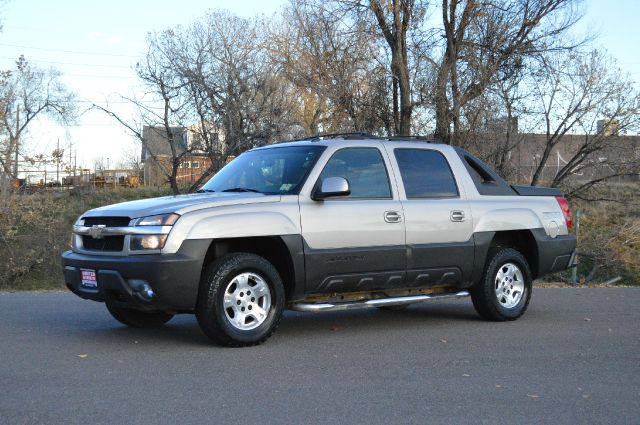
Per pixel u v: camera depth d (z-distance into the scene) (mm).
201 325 6566
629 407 4992
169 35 28344
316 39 24297
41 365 5902
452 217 7945
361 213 7273
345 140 7551
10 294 10977
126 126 28609
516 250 8688
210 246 6852
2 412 4629
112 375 5602
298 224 6895
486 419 4664
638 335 7719
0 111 27375
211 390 5215
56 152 26484
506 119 23031
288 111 28875
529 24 23109
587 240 20984
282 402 4953
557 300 10719
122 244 6504
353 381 5555
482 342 7219
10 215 21281
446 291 8266
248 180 7520
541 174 25281
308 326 8109
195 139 29219
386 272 7438
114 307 7422
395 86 24125
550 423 4617
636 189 27766
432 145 8195
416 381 5590
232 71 28578
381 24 23703
